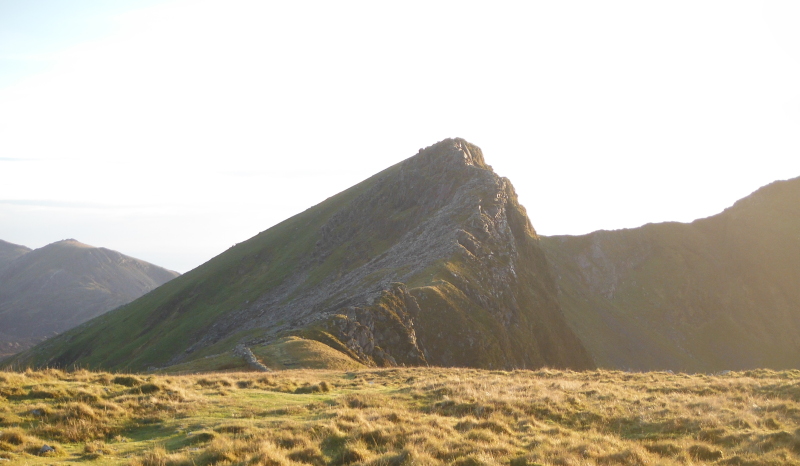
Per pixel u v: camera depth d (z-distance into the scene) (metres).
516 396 26.48
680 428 21.33
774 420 21.42
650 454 17.67
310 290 146.88
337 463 16.16
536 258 154.25
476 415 23.00
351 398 25.12
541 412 23.67
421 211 154.75
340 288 120.44
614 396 26.98
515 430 20.77
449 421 21.20
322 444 17.66
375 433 18.42
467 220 125.75
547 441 18.48
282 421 20.30
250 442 17.11
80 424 19.19
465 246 114.75
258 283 167.88
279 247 192.25
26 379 23.80
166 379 28.38
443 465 15.42
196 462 15.59
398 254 125.12
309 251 174.50
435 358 82.19
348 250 158.62
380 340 76.44
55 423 19.19
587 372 41.84
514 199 161.38
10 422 18.77
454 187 153.00
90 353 171.75
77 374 26.58
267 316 139.88
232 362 57.09
